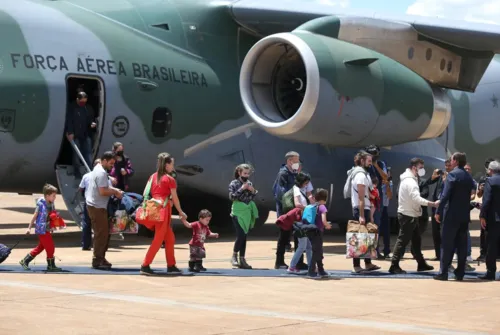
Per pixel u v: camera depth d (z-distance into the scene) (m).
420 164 11.24
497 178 10.74
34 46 14.09
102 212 10.79
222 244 15.05
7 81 13.69
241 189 11.30
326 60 14.28
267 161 16.52
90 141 14.68
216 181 16.19
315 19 15.29
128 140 15.05
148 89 15.09
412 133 15.84
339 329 7.04
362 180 11.49
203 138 15.93
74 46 14.45
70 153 15.00
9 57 13.84
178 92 15.50
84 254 13.02
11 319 7.15
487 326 7.34
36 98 13.92
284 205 11.41
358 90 14.62
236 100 16.28
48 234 10.38
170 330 6.81
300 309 8.09
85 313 7.54
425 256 13.87
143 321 7.20
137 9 15.71
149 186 10.42
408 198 11.05
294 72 15.49
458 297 9.16
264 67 15.23
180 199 17.66
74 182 14.38
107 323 7.07
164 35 15.71
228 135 16.20
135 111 14.99
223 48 16.36
